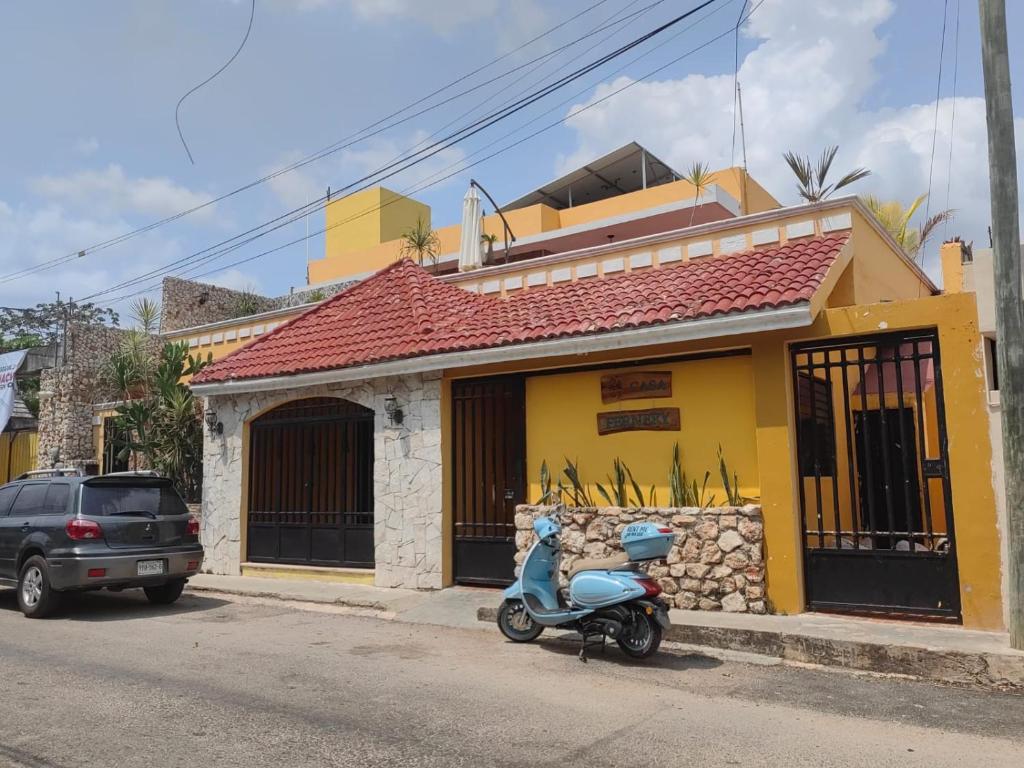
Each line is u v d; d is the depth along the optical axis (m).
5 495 11.03
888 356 10.16
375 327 12.37
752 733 5.20
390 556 11.12
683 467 9.28
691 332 8.58
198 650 7.79
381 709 5.70
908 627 7.43
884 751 4.88
